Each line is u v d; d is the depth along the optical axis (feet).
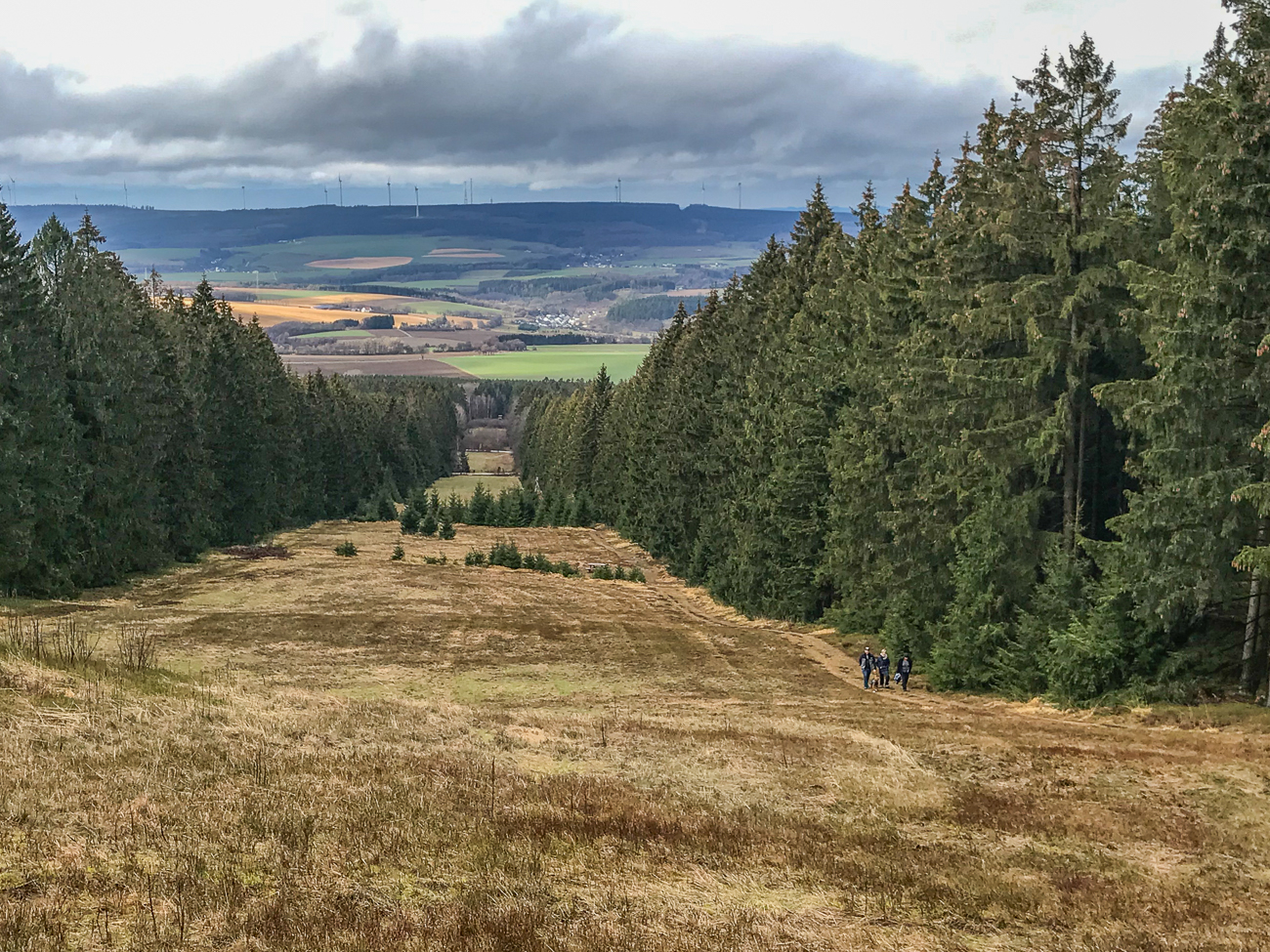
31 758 37.93
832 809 46.39
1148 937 28.45
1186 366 62.54
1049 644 79.61
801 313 137.49
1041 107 78.95
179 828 31.55
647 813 40.75
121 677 61.00
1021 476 88.84
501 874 30.12
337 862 29.66
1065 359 79.66
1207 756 56.29
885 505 110.32
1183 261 63.93
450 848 32.83
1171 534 66.39
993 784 52.06
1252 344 62.08
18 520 123.44
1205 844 40.88
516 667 106.11
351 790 39.17
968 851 39.32
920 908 31.14
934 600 99.19
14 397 125.90
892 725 71.31
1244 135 59.00
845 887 33.12
